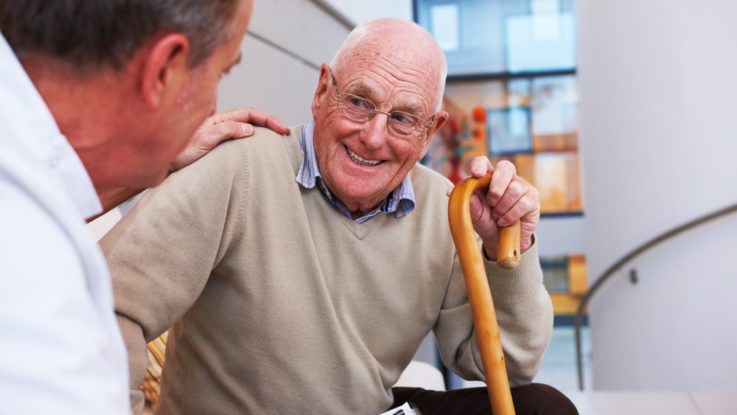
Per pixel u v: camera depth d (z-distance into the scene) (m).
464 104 8.33
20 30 0.66
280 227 1.44
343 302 1.49
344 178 1.43
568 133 8.25
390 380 1.58
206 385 1.48
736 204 3.60
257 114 1.50
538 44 8.19
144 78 0.70
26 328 0.54
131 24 0.67
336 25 4.49
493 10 8.19
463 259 1.34
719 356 3.67
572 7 8.10
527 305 1.56
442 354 1.70
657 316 3.83
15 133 0.60
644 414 3.32
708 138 3.68
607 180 4.03
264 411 1.46
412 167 1.49
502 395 1.32
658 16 3.78
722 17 3.64
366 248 1.50
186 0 0.69
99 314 0.65
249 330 1.44
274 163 1.45
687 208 3.74
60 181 0.64
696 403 3.45
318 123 1.46
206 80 0.76
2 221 0.57
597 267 4.15
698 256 3.71
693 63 3.70
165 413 1.55
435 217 1.60
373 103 1.40
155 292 1.29
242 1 0.75
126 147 0.75
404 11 7.14
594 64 4.09
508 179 1.38
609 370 4.05
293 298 1.43
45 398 0.54
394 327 1.55
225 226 1.39
